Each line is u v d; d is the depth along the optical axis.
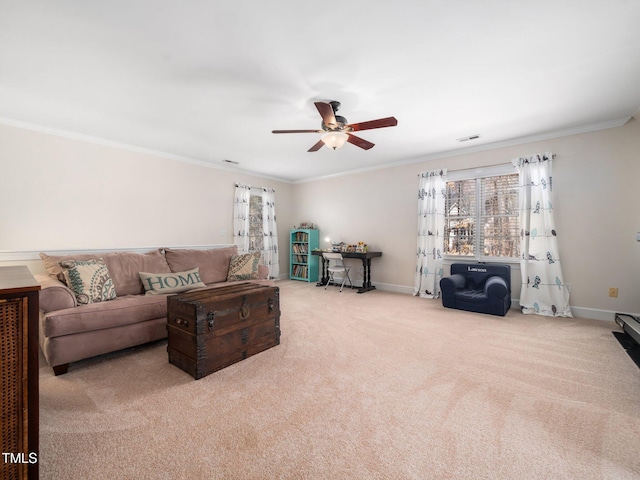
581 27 1.84
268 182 6.32
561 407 1.69
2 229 3.18
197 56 2.13
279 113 3.10
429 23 1.80
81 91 2.62
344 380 2.01
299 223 6.80
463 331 3.03
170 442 1.39
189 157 4.83
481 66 2.26
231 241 5.54
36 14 1.69
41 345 2.38
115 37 1.91
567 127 3.53
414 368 2.19
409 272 5.07
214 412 1.64
